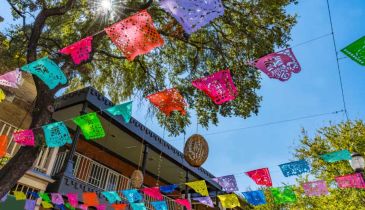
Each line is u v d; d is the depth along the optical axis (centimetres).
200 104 1090
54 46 964
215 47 1041
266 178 645
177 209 1617
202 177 1775
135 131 1315
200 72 1102
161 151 1465
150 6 973
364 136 1305
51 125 555
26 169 625
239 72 1038
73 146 1079
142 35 376
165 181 1898
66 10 816
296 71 385
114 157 1570
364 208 1116
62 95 1166
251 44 1008
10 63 943
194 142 650
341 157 612
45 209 991
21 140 622
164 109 517
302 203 1323
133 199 879
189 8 317
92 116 511
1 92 608
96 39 867
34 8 891
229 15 1002
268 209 1698
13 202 870
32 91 1151
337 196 1207
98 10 913
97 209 1123
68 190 1002
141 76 1178
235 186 711
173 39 1118
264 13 986
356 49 319
